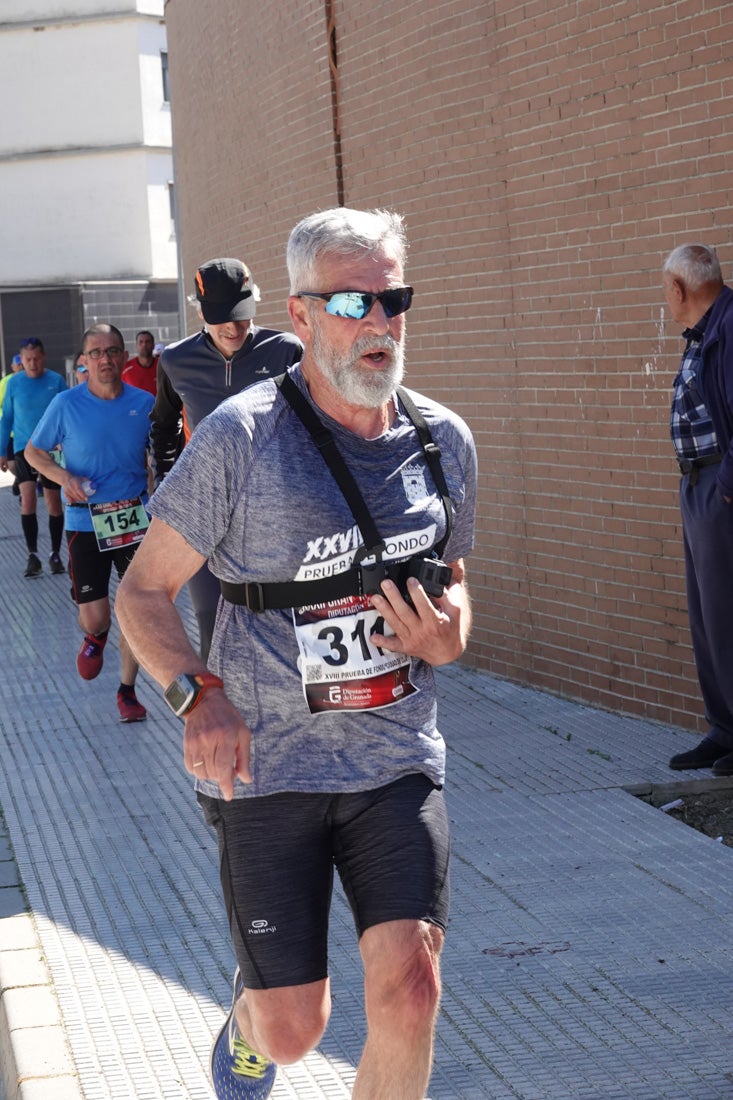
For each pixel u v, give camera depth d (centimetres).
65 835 579
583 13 675
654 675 678
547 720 701
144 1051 385
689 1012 390
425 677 295
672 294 563
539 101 716
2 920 487
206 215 1356
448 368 826
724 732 597
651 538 670
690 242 625
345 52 934
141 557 285
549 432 736
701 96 608
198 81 1350
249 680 283
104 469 743
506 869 503
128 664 751
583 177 688
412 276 858
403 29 844
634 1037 378
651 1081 356
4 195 3406
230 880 287
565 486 728
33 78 3353
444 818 288
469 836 538
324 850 288
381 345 275
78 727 756
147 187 3353
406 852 278
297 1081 365
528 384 750
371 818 283
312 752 283
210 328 552
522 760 634
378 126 892
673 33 620
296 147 1041
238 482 279
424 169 834
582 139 686
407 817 281
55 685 860
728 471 539
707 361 555
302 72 1011
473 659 827
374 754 285
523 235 740
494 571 798
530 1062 368
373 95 896
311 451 283
